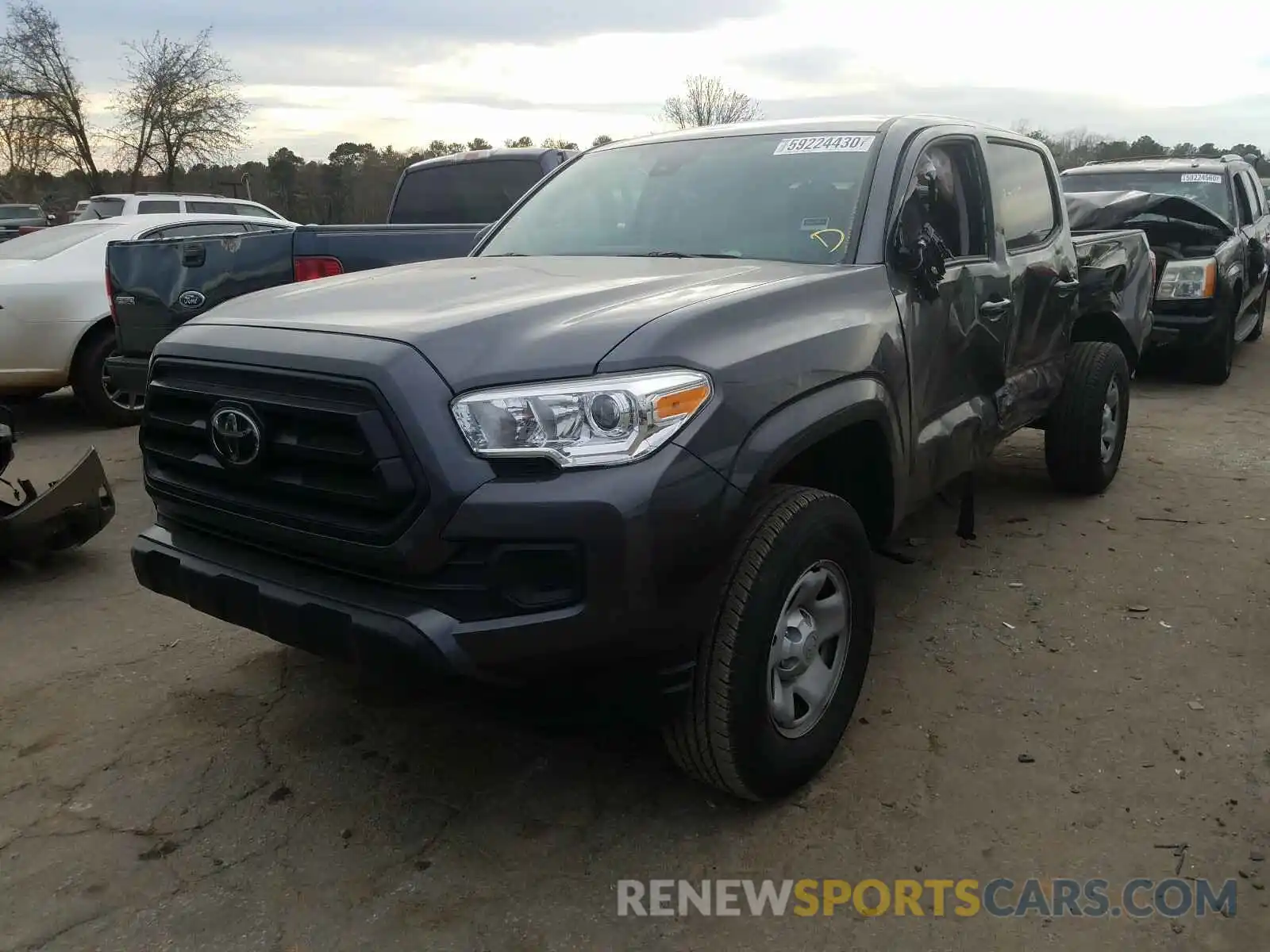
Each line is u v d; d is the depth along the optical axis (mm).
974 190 4125
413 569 2365
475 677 2348
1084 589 4391
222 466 2709
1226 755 3109
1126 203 8133
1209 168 10266
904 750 3178
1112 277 5562
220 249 6082
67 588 4668
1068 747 3178
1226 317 8789
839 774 3057
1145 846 2711
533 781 3062
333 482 2486
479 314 2578
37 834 2844
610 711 2564
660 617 2406
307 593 2539
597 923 2484
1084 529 5133
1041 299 4590
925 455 3500
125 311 6441
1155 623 4047
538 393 2342
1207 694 3479
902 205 3459
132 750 3266
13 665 3871
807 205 3533
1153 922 2445
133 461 7035
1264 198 12406
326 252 6070
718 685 2604
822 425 2793
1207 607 4180
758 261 3346
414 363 2385
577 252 3795
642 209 3865
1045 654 3799
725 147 3990
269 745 3283
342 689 3650
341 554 2488
